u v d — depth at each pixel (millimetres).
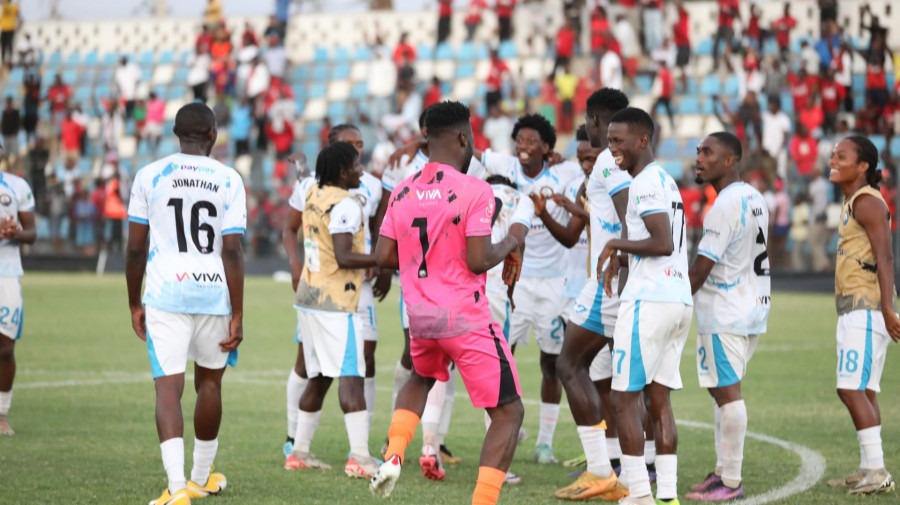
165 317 22359
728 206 24281
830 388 41781
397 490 24797
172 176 22734
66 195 111438
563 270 29859
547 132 29156
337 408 37719
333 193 26562
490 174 30219
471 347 19938
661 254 21828
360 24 131125
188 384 41875
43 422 32812
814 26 113125
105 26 140000
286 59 124875
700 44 114750
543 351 29594
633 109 22500
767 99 99062
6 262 30672
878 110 97625
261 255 104438
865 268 25219
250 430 32594
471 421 35281
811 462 28203
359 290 26875
